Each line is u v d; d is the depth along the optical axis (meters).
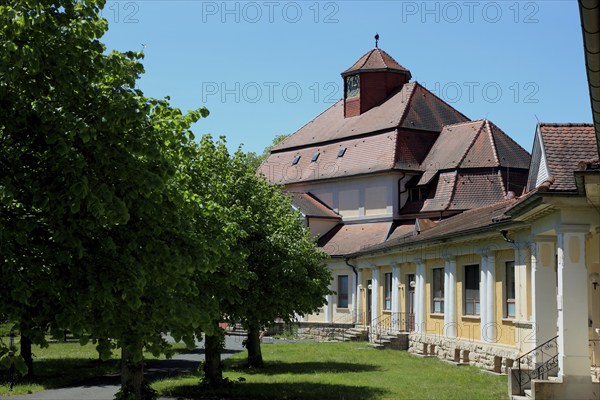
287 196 31.83
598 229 16.89
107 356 11.01
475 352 28.33
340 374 27.77
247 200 26.45
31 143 10.42
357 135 59.84
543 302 19.77
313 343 44.53
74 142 10.51
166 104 11.93
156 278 11.33
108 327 10.88
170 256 11.12
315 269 30.17
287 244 26.44
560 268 16.66
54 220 10.32
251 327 26.36
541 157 18.23
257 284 25.47
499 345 26.22
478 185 51.41
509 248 25.50
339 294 51.91
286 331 52.59
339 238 56.44
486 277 27.20
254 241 25.78
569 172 16.69
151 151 10.74
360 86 62.66
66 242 10.21
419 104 59.22
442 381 24.48
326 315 52.25
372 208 56.28
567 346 16.36
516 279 24.25
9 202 10.14
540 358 19.55
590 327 18.58
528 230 22.77
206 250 12.62
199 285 20.36
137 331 11.24
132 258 10.64
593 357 18.47
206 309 14.62
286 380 26.34
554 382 16.33
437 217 51.72
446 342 31.27
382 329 41.62
